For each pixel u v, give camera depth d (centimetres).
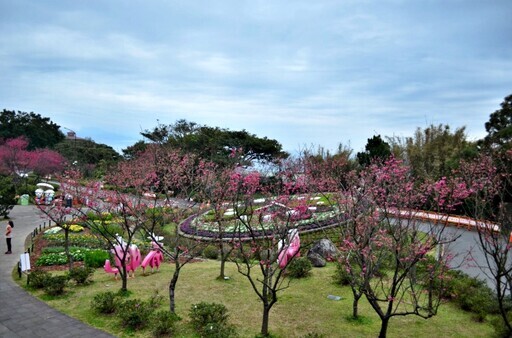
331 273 1639
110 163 3900
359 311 1230
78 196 1886
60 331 1073
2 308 1240
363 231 1112
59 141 8519
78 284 1488
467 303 1266
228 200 1675
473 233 1748
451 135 3541
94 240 2266
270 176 1695
